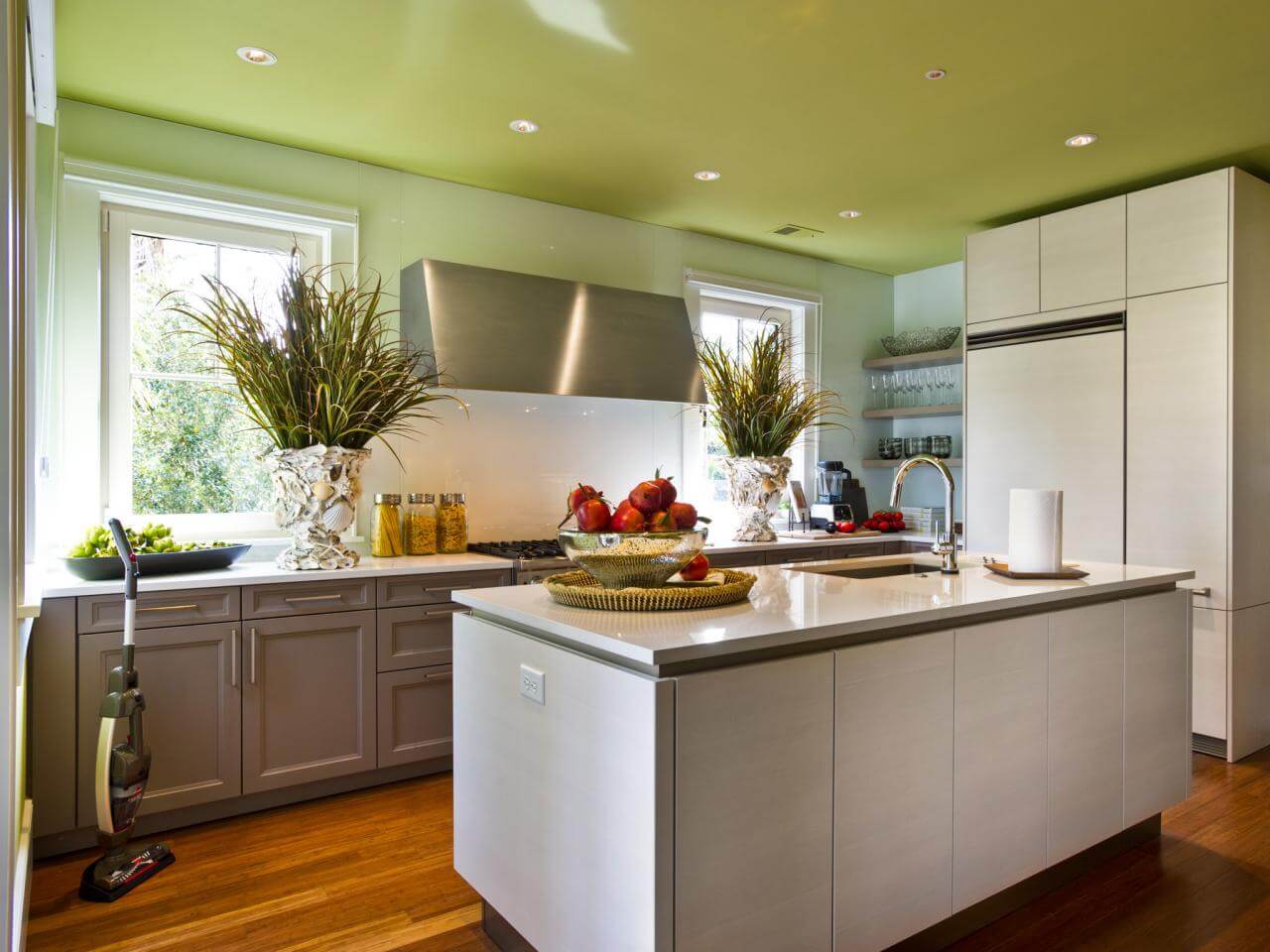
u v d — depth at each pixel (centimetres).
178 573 289
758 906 162
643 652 151
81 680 259
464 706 216
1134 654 252
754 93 307
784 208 437
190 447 339
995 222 461
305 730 299
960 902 201
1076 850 233
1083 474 406
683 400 422
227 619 283
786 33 265
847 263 549
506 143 352
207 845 267
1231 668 354
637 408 460
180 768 275
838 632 176
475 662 211
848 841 178
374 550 357
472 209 404
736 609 193
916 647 191
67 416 307
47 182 278
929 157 367
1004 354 443
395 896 234
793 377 491
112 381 322
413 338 370
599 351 400
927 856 193
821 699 173
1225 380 355
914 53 277
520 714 191
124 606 264
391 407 323
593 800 165
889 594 217
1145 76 294
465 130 339
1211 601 358
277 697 294
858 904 179
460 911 226
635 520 197
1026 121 331
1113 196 417
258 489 354
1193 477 365
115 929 217
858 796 179
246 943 210
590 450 441
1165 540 374
